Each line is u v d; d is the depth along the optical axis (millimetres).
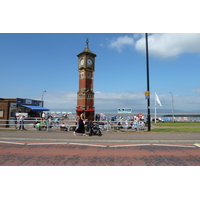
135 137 10922
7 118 20594
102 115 23906
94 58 27203
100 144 9031
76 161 5852
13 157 6320
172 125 21641
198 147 8281
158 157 6406
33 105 24984
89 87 26109
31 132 13188
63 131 14039
